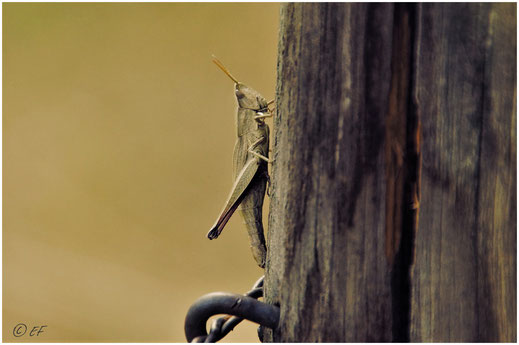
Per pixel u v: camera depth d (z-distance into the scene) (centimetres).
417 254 66
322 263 66
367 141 66
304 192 66
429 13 66
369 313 66
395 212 66
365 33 66
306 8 66
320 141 66
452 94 66
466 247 66
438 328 66
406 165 66
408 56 66
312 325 66
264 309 66
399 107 66
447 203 66
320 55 66
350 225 66
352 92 66
